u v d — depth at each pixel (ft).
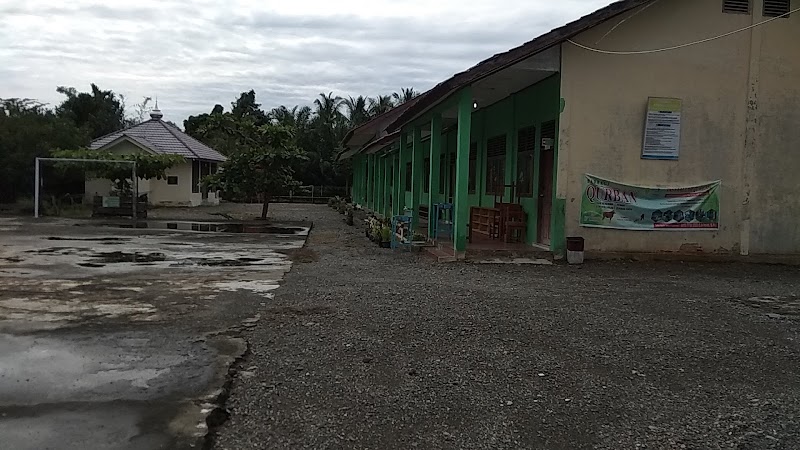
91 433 13.05
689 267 39.58
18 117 85.76
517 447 12.92
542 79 42.86
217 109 193.06
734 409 15.24
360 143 99.91
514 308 25.76
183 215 87.86
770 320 24.71
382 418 14.19
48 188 84.94
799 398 16.10
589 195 40.57
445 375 17.20
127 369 17.24
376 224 54.95
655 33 40.78
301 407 14.71
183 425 13.53
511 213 45.60
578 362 18.65
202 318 23.25
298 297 27.37
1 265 36.04
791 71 42.29
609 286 31.86
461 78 37.29
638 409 15.11
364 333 21.33
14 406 14.47
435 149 48.57
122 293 27.94
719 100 41.65
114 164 78.18
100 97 160.04
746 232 42.29
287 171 80.38
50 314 23.65
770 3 41.96
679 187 41.47
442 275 34.47
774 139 42.34
